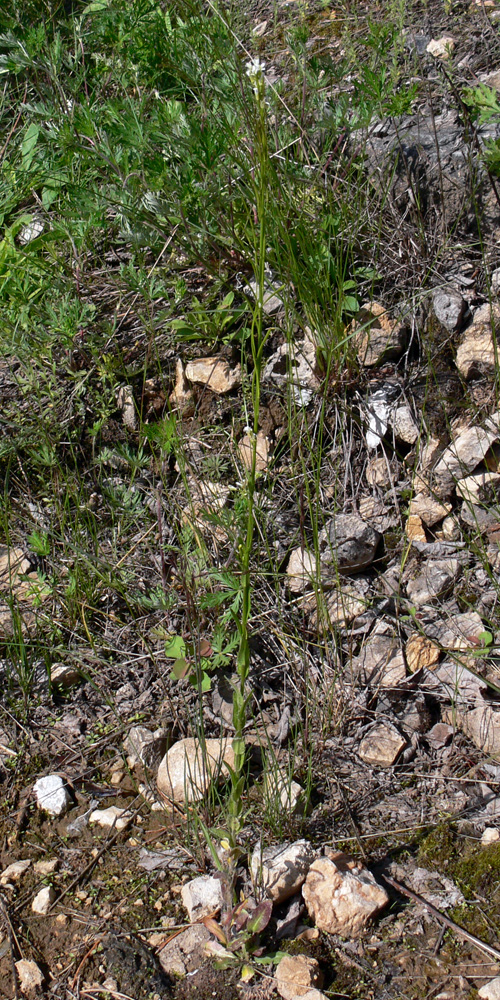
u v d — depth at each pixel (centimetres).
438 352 113
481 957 83
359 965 84
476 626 101
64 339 117
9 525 115
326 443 114
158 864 91
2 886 90
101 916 88
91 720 100
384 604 104
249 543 79
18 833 94
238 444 114
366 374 114
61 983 85
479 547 106
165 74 131
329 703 98
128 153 116
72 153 118
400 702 98
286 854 88
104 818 94
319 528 108
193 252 116
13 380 124
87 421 119
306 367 114
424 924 85
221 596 94
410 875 88
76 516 112
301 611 105
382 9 145
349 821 91
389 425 112
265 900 84
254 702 99
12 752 99
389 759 95
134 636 106
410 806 92
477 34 136
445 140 121
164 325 121
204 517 98
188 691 101
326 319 112
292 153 125
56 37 129
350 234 118
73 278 126
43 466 117
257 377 76
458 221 117
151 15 127
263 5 157
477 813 91
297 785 93
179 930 87
